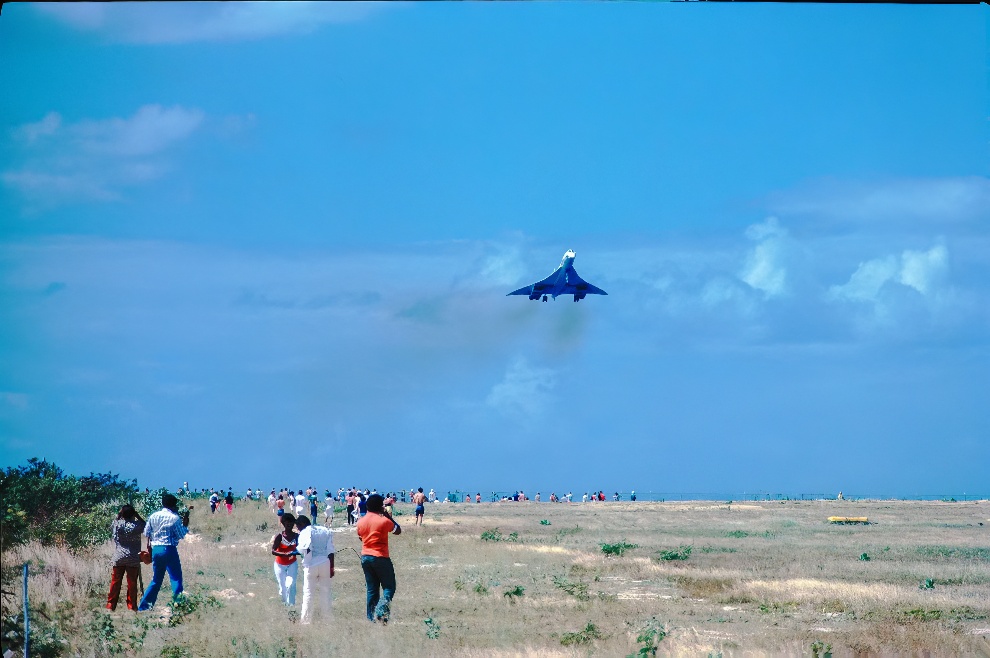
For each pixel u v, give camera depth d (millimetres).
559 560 79438
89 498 93938
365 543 48094
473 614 50250
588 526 132000
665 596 59375
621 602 55688
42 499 82562
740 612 52906
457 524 132125
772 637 43969
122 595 54719
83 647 39750
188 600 48438
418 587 61406
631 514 169500
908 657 40500
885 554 87750
